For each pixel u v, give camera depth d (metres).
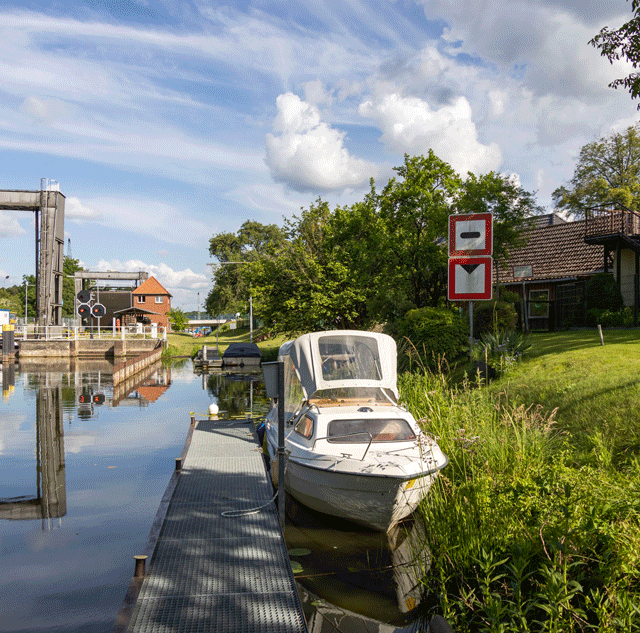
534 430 8.14
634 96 10.19
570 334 17.55
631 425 7.88
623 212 22.45
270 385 7.00
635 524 4.95
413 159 25.42
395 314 21.81
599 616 4.11
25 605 5.65
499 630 4.23
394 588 5.89
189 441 11.45
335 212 27.80
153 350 44.16
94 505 8.80
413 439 8.08
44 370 35.28
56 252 46.00
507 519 5.71
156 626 4.60
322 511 7.96
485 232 13.52
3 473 10.77
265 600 5.03
